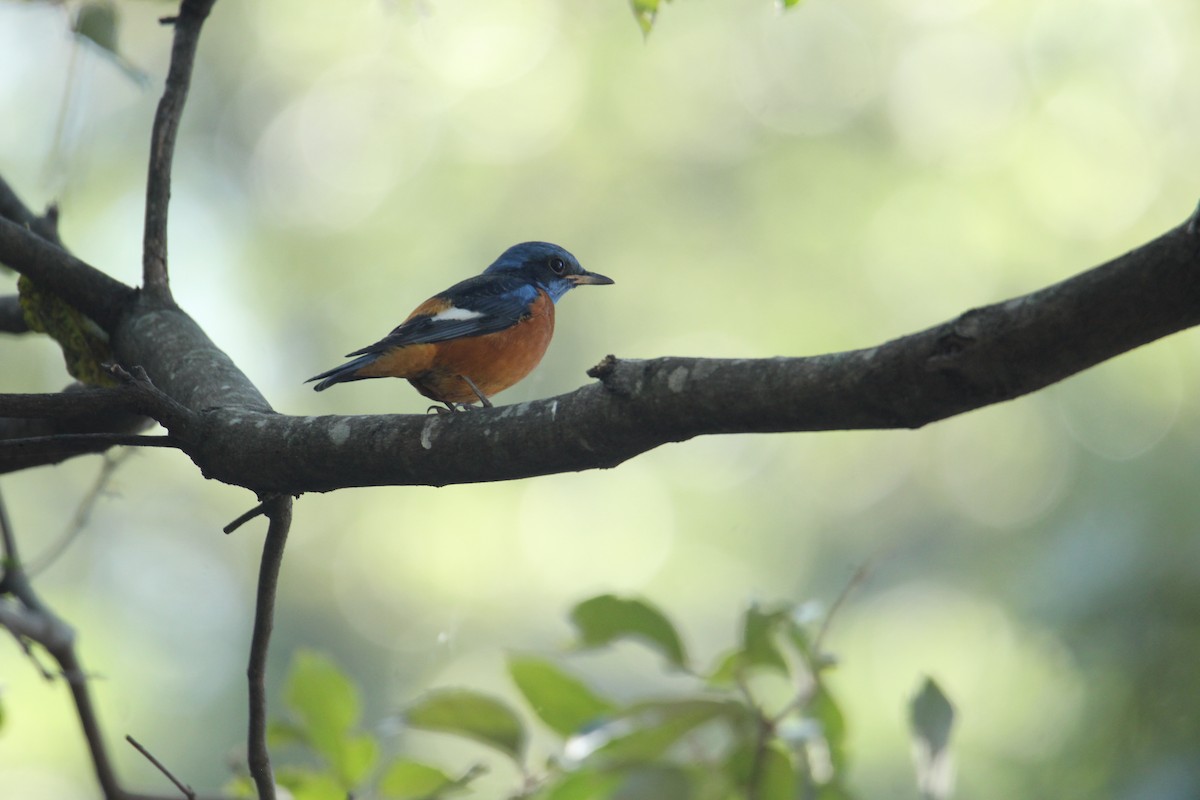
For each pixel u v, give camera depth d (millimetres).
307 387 18984
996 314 2729
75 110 6039
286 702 4680
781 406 3027
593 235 19281
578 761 4398
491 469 3559
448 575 18453
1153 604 7418
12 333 5941
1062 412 13828
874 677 14727
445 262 19188
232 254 19750
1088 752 7312
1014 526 14602
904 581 16797
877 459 17984
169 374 4441
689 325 19016
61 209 6363
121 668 16828
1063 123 17422
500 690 17594
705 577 18578
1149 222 16766
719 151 19438
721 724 4781
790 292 18812
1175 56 16797
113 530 17734
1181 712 7074
